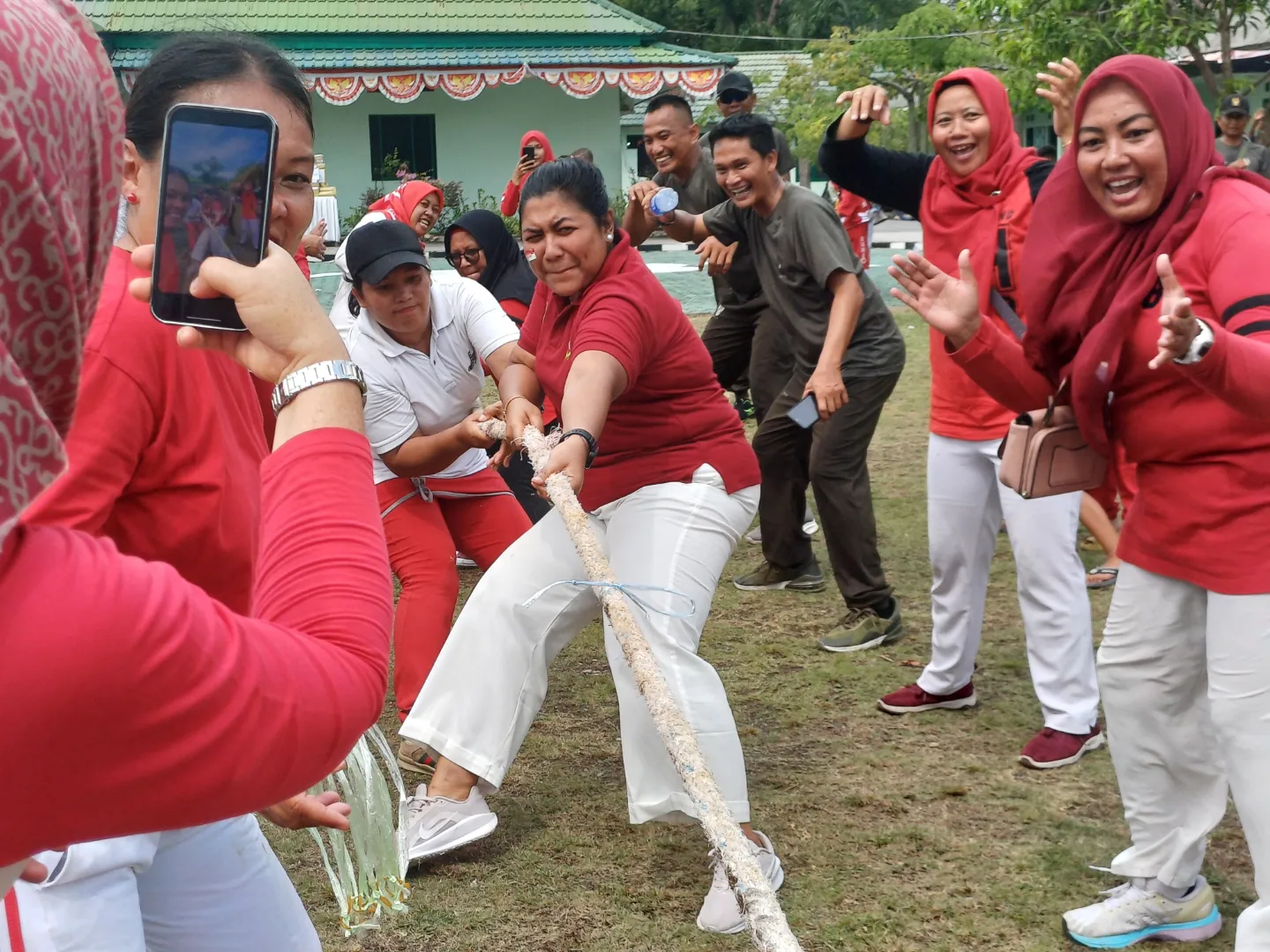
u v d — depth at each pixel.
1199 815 2.97
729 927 3.13
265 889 2.00
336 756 1.12
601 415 3.02
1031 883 3.32
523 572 3.45
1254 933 2.68
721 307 6.31
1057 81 4.24
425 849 3.41
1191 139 2.63
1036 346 2.92
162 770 1.00
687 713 3.14
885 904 3.23
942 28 29.25
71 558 0.98
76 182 0.97
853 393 4.91
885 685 4.70
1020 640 5.11
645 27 25.20
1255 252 2.50
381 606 1.19
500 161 26.53
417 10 24.84
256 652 1.06
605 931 3.17
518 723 3.47
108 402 1.65
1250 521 2.60
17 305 0.92
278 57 1.78
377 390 3.91
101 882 1.73
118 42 22.33
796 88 30.92
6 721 0.93
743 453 3.39
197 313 1.28
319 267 18.25
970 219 4.07
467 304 4.06
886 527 6.64
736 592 5.84
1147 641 2.86
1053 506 3.89
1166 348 2.27
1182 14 14.30
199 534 1.77
